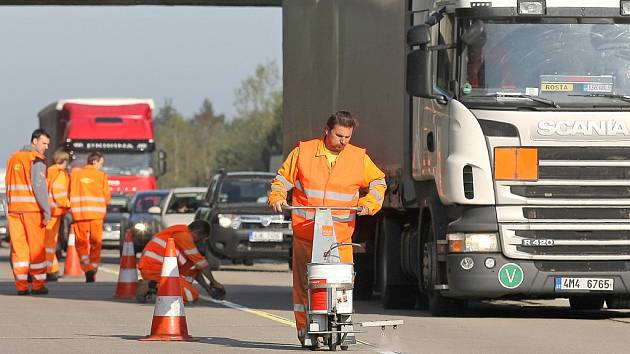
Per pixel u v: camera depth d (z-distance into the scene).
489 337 32.28
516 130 36.59
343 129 28.47
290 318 38.00
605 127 36.78
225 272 70.94
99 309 41.75
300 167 28.66
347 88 45.44
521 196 36.72
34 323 35.97
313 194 28.55
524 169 36.59
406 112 40.41
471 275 36.91
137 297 45.22
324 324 28.27
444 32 37.47
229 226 69.50
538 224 36.78
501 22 36.91
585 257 36.91
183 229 45.22
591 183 36.81
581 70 36.91
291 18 52.03
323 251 28.05
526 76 36.84
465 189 36.66
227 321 36.88
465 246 37.00
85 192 59.16
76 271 67.69
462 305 39.00
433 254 38.41
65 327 34.75
